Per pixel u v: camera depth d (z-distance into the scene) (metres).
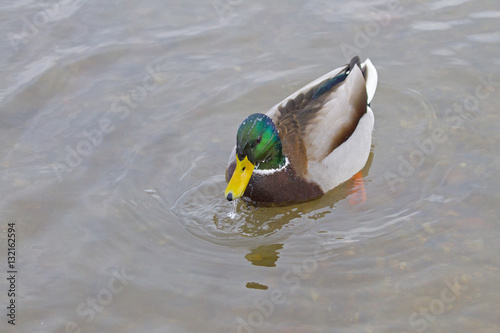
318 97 9.19
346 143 8.97
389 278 7.43
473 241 7.83
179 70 10.92
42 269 7.74
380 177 9.09
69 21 11.80
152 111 10.23
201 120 10.09
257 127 8.23
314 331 6.83
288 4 12.16
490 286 7.21
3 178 9.02
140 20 11.84
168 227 8.36
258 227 8.43
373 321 6.90
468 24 11.45
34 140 9.66
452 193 8.62
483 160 9.06
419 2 11.97
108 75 10.82
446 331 6.74
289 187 8.73
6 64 10.92
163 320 7.04
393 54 11.03
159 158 9.44
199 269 7.72
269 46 11.34
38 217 8.47
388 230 8.16
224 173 9.22
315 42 11.34
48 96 10.42
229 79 10.77
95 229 8.29
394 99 10.37
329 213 8.59
